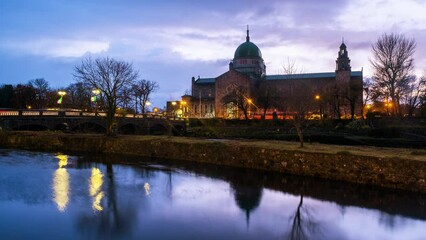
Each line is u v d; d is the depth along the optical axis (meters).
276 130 68.44
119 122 60.19
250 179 25.70
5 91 108.38
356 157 24.22
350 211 18.59
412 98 90.75
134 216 17.67
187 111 138.12
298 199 20.72
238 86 118.31
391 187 22.45
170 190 22.77
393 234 15.71
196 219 17.36
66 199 20.47
